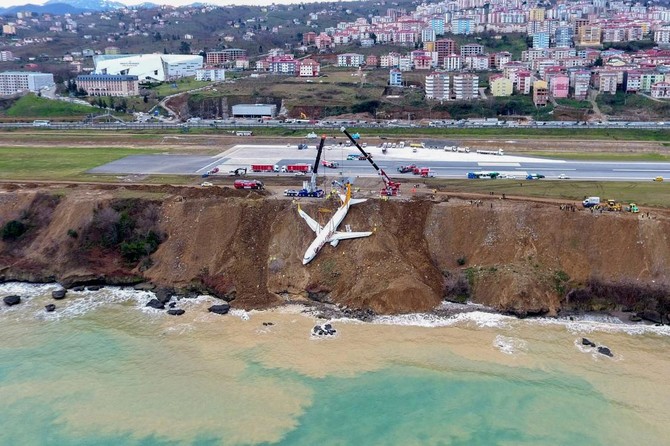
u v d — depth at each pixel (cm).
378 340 8644
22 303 9950
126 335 8912
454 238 10625
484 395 7406
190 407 7250
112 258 10788
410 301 9444
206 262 10562
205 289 10206
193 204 11300
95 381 7806
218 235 10838
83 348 8581
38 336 8919
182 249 10744
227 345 8588
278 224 10931
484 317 9250
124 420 7044
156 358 8294
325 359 8206
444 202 11231
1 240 11344
